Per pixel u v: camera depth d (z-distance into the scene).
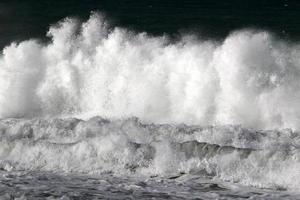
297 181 39.59
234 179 41.12
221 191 38.28
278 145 44.81
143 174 42.94
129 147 45.69
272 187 39.38
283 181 39.94
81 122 52.47
